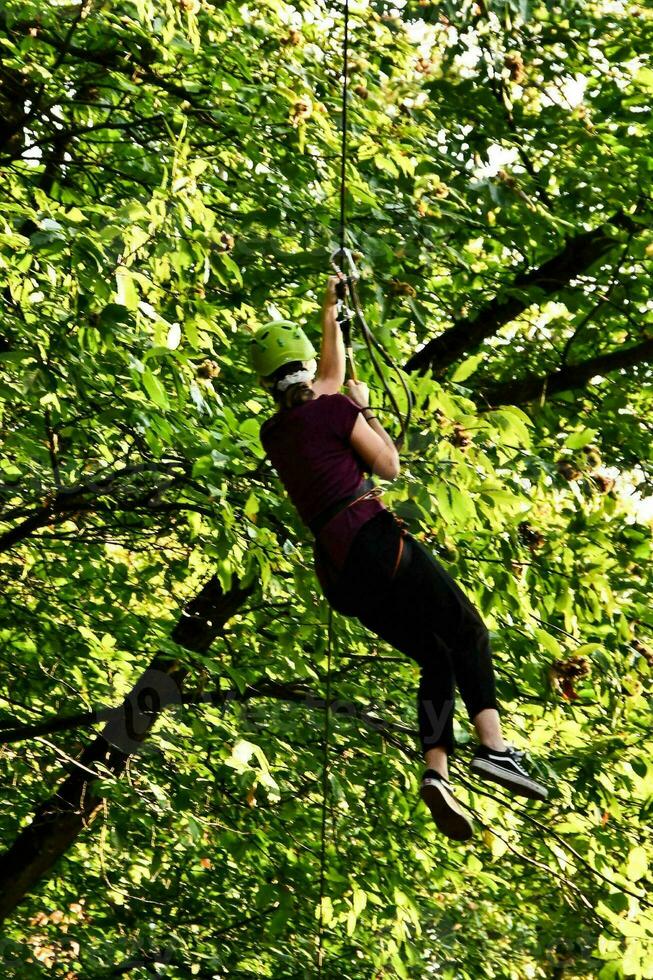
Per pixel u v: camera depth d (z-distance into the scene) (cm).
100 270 1027
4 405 1265
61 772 1539
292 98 1296
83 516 1391
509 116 1555
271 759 1470
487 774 794
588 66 1709
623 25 1669
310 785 1464
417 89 1461
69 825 1520
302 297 1386
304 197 1401
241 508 1126
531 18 1592
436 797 784
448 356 1673
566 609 1172
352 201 1401
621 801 1564
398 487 973
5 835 1730
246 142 1400
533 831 1517
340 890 1449
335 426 823
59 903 1772
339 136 1375
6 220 1102
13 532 1359
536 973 1947
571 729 1320
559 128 1600
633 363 1644
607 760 1345
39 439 1309
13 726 1500
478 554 1205
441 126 1574
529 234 1527
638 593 1398
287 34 1373
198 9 1248
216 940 1677
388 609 810
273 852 1557
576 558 1202
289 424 833
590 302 1708
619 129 1709
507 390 1656
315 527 812
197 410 1164
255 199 1384
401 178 1455
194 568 1558
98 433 1270
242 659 1524
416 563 807
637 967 1150
